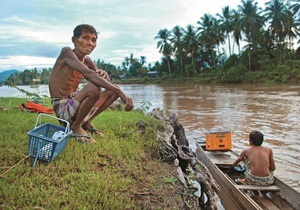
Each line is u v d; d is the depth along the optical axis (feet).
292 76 135.13
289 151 30.32
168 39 233.35
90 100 13.11
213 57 212.43
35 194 8.66
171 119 25.53
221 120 50.03
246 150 18.21
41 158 10.81
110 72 351.87
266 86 126.72
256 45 173.88
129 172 11.76
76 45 14.06
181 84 209.15
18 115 17.85
